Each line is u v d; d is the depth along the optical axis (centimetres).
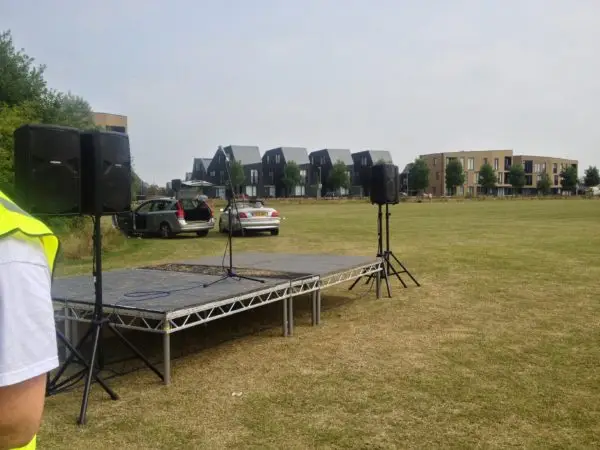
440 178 10462
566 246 1348
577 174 10925
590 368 443
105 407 376
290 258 789
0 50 1806
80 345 426
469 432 329
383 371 443
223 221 1980
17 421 91
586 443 314
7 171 1302
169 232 1769
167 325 413
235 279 570
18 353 90
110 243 1428
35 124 350
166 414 363
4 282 89
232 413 363
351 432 332
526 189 11075
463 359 471
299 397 390
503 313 639
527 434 326
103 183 386
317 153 9494
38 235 97
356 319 629
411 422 345
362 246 1419
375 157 9344
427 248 1339
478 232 1830
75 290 520
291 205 5591
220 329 596
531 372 436
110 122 4619
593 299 708
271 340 545
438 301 714
